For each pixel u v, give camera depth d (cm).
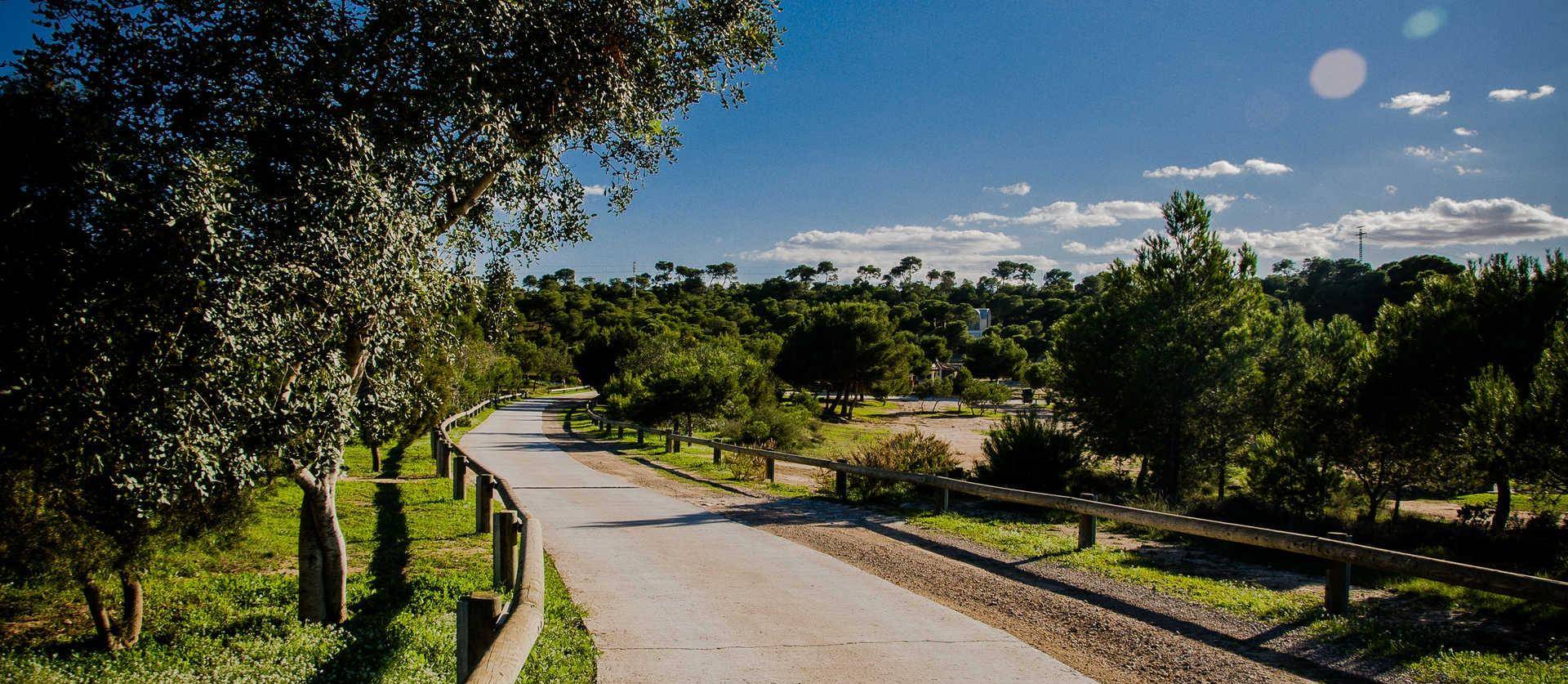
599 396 7112
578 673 539
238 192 558
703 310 12200
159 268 479
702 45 959
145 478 511
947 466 1817
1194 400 1819
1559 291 1448
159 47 605
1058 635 659
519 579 491
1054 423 1775
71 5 585
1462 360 1452
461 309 813
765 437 3170
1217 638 654
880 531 1202
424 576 869
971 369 10188
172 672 571
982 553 1018
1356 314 6762
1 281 469
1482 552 1119
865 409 7862
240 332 512
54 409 487
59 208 490
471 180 783
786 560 963
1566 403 1146
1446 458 1478
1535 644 636
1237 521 1356
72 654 650
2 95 523
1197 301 1877
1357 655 611
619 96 834
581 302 11369
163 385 491
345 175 581
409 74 700
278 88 635
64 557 626
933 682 539
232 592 856
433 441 2620
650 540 1093
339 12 680
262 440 571
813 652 601
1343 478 1424
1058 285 19612
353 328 648
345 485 1727
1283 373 1848
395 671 562
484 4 691
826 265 19150
